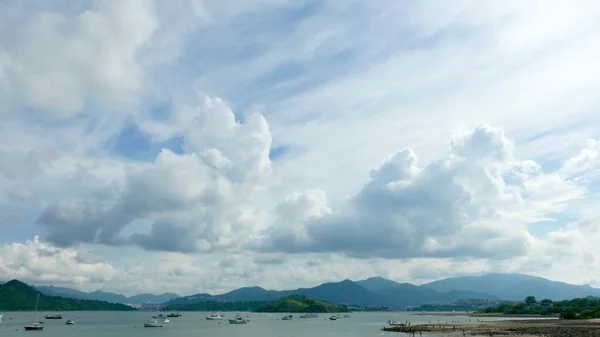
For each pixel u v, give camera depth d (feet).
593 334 398.42
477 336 432.25
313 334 629.51
